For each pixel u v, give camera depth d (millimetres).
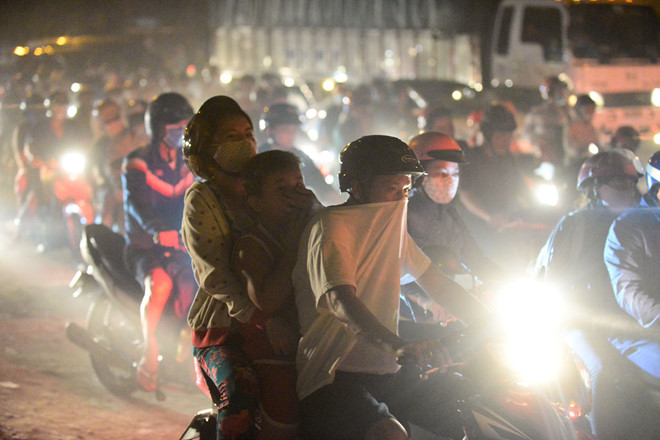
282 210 3551
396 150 3383
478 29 21141
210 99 4004
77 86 18734
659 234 4406
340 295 3225
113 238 6301
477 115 12523
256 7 21672
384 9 21516
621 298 4426
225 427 3498
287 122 7059
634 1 18062
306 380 3430
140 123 10094
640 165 4898
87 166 12000
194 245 3711
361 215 3363
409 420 3621
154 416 5973
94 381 6641
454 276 4602
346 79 20812
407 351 3098
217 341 3725
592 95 16312
